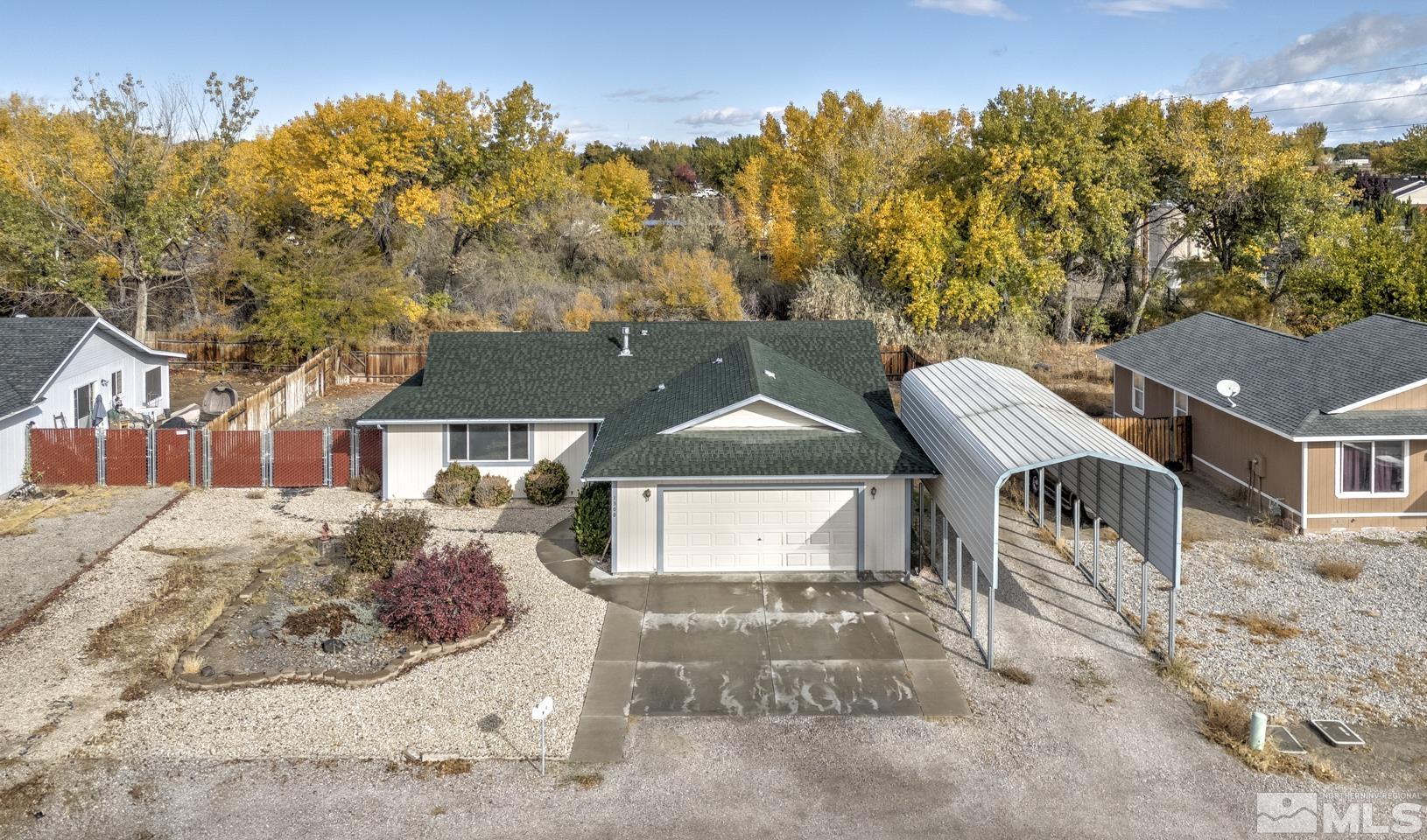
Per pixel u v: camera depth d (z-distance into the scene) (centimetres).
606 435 2088
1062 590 1761
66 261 3947
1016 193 4194
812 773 1175
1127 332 4591
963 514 1602
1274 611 1648
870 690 1384
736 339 2575
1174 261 4888
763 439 1891
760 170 5947
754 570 1852
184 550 1933
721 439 1888
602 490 1912
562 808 1104
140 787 1132
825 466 1805
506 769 1180
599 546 1905
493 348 2539
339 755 1204
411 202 4300
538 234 5375
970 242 4062
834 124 5488
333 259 3797
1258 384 2291
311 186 4100
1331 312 3397
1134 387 2892
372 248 4294
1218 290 4153
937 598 1728
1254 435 2209
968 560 1925
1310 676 1413
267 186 4506
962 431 1675
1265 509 2150
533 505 2286
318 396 3541
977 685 1397
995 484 1406
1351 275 3356
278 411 3088
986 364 2162
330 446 2438
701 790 1139
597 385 2405
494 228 4894
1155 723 1290
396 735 1251
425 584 1515
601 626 1596
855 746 1236
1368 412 2003
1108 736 1258
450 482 2258
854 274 4378
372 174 4234
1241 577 1805
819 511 1844
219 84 4009
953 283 4091
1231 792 1132
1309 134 7275
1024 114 4172
